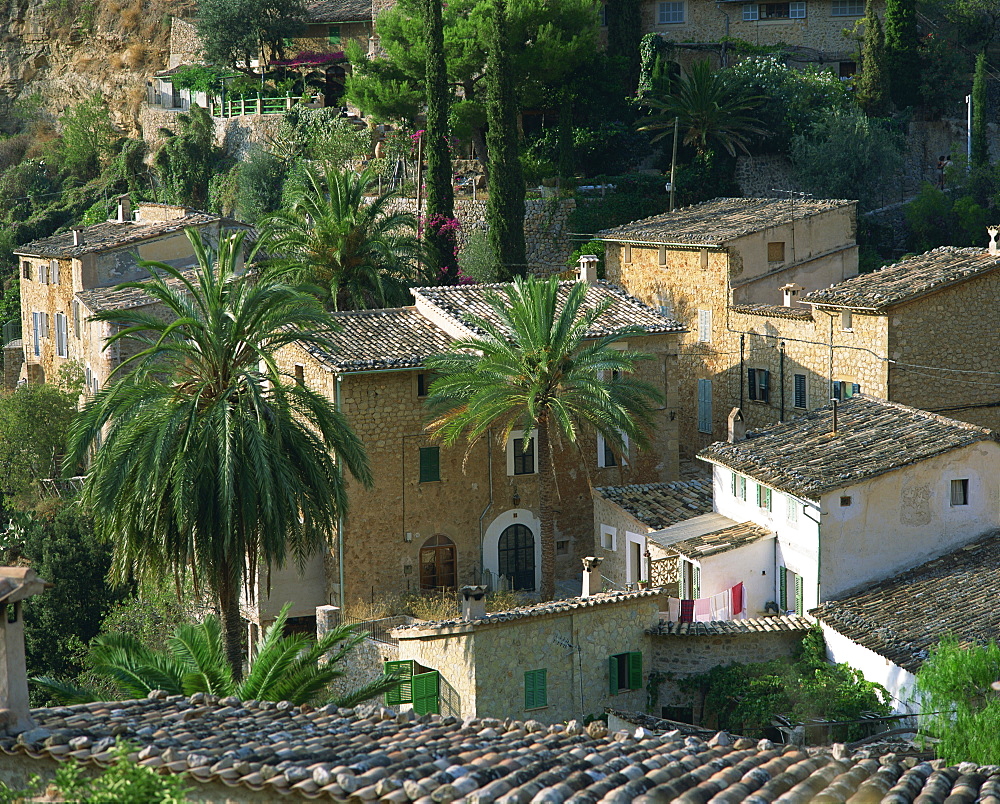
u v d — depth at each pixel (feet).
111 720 79.36
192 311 155.02
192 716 82.28
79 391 281.33
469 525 216.33
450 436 199.41
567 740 78.89
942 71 382.01
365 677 165.78
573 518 225.76
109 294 276.21
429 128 292.40
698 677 155.94
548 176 351.46
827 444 177.37
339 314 224.12
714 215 291.79
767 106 356.59
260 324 157.69
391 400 208.23
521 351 198.59
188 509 145.69
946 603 151.23
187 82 449.48
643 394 222.07
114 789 57.88
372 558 208.54
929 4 406.41
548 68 351.25
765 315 256.11
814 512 161.89
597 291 244.63
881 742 128.57
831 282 277.64
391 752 72.90
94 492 149.38
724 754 75.82
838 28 396.37
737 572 172.65
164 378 225.76
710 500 208.74
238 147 425.69
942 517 166.20
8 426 266.77
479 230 331.77
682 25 399.24
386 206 347.97
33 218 466.70
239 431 148.97
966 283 226.79
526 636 147.64
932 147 378.53
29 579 74.08
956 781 70.59
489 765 70.74
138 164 462.19
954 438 167.12
